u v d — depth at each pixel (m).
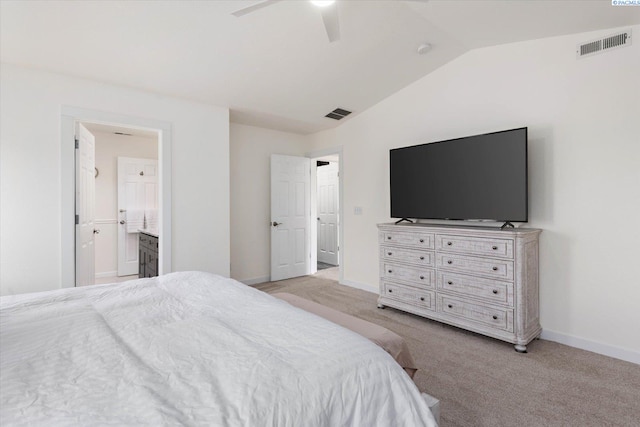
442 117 3.60
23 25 2.30
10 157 2.68
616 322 2.50
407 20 2.73
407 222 3.96
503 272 2.67
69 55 2.66
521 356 2.52
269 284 4.84
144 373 0.93
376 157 4.33
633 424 1.74
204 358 1.02
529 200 2.95
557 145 2.78
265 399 0.85
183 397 0.83
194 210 3.64
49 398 0.81
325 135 5.12
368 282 4.46
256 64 3.13
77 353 1.05
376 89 3.92
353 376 1.01
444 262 3.07
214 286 1.90
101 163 5.13
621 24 2.44
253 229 4.89
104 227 5.16
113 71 2.94
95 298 1.69
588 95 2.62
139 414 0.76
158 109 3.41
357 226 4.61
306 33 2.77
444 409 1.87
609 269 2.53
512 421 1.77
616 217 2.50
